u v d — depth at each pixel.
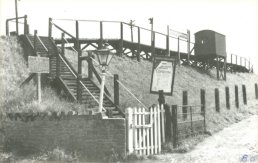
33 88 16.25
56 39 26.28
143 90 23.14
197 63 43.94
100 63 12.22
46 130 12.36
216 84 36.75
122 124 11.31
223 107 23.72
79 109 14.27
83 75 20.62
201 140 14.97
